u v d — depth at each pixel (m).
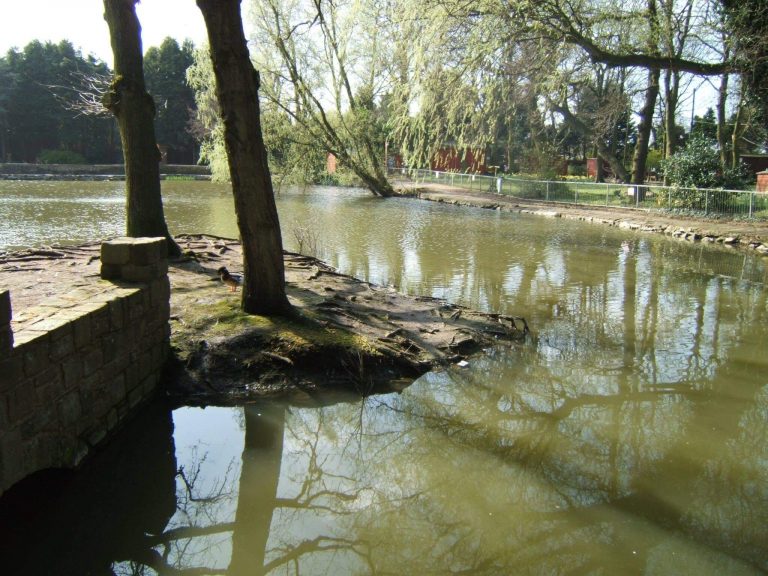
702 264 14.20
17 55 61.44
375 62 28.84
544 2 14.73
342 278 10.03
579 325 8.67
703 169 23.86
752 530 3.84
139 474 4.55
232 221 20.59
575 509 4.08
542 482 4.43
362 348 6.45
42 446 3.87
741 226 19.67
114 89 9.35
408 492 4.33
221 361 6.05
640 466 4.66
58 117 60.66
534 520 3.96
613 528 3.87
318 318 7.14
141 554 3.71
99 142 64.06
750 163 39.31
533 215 26.31
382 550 3.68
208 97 29.11
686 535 3.80
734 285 11.82
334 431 5.30
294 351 6.22
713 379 6.60
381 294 9.17
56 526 3.97
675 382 6.50
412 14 15.59
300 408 5.67
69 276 7.53
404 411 5.70
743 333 8.40
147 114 9.58
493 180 36.53
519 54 15.79
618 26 16.64
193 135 56.34
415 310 8.48
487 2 14.64
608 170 47.53
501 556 3.60
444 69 15.78
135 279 5.53
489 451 4.93
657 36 17.06
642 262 14.38
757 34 16.38
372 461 4.79
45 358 3.87
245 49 6.35
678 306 9.98
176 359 6.01
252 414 5.52
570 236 19.08
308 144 31.80
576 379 6.55
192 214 22.83
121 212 22.44
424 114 17.23
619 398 6.05
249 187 6.64
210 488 4.41
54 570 3.53
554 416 5.61
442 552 3.65
